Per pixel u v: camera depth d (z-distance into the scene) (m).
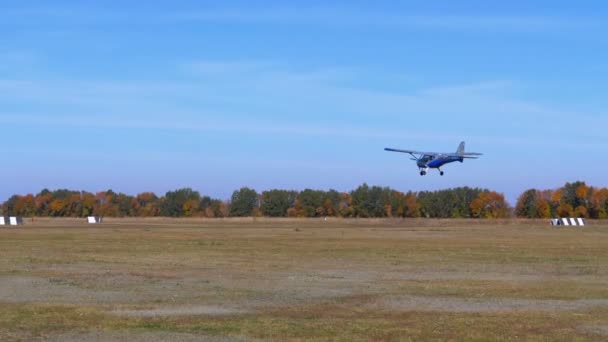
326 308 23.86
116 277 33.34
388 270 38.12
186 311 22.95
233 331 19.11
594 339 18.28
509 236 79.94
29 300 25.45
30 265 39.19
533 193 178.50
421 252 52.12
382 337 18.33
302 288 29.50
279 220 170.38
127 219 177.62
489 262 43.62
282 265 40.75
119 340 17.81
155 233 83.19
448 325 20.27
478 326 20.11
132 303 24.80
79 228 99.62
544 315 22.31
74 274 34.53
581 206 172.00
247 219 176.62
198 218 188.12
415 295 27.38
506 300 26.05
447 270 38.25
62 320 20.77
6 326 19.69
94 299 25.84
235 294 27.47
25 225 115.50
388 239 71.44
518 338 18.34
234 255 48.28
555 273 36.97
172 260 43.69
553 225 129.50
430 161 78.12
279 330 19.28
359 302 25.36
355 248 56.53
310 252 51.66
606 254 50.84
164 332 18.94
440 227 114.38
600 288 29.92
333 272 36.72
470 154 77.31
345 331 19.17
